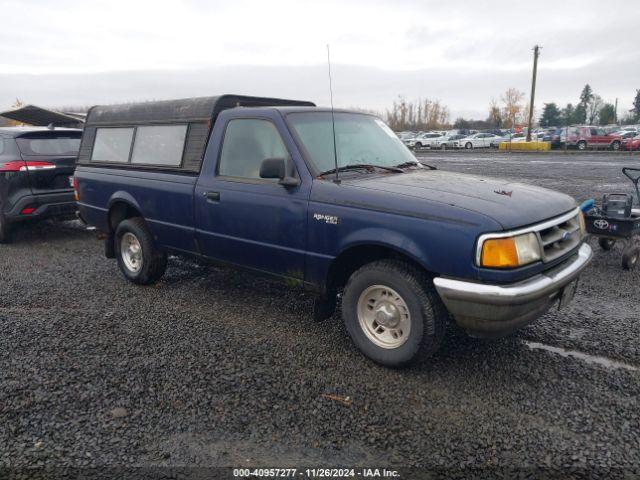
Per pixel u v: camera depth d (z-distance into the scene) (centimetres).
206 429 299
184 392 338
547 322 451
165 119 517
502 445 284
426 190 362
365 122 486
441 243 326
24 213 756
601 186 1367
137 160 544
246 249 441
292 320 464
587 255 393
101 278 601
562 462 270
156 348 404
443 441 288
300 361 382
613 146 3222
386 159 455
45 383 350
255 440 289
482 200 343
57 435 294
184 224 491
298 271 410
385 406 322
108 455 277
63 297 532
